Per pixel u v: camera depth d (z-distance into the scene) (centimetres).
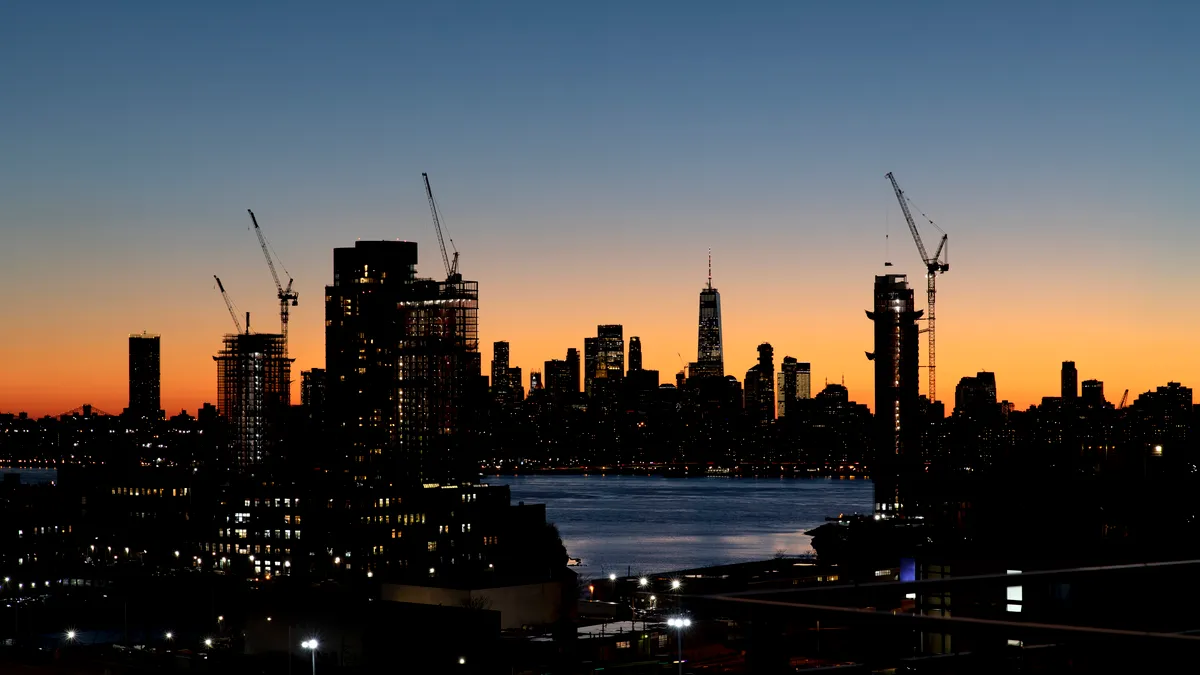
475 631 18725
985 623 2391
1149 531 16362
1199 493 18950
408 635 19125
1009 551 13312
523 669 17650
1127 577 3033
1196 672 2202
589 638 17612
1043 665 2567
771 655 2614
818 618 2544
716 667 12356
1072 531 16362
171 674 19262
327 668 19100
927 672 2598
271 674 18900
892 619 2497
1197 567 3088
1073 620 7756
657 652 17525
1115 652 2270
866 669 2753
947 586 2845
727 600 2686
